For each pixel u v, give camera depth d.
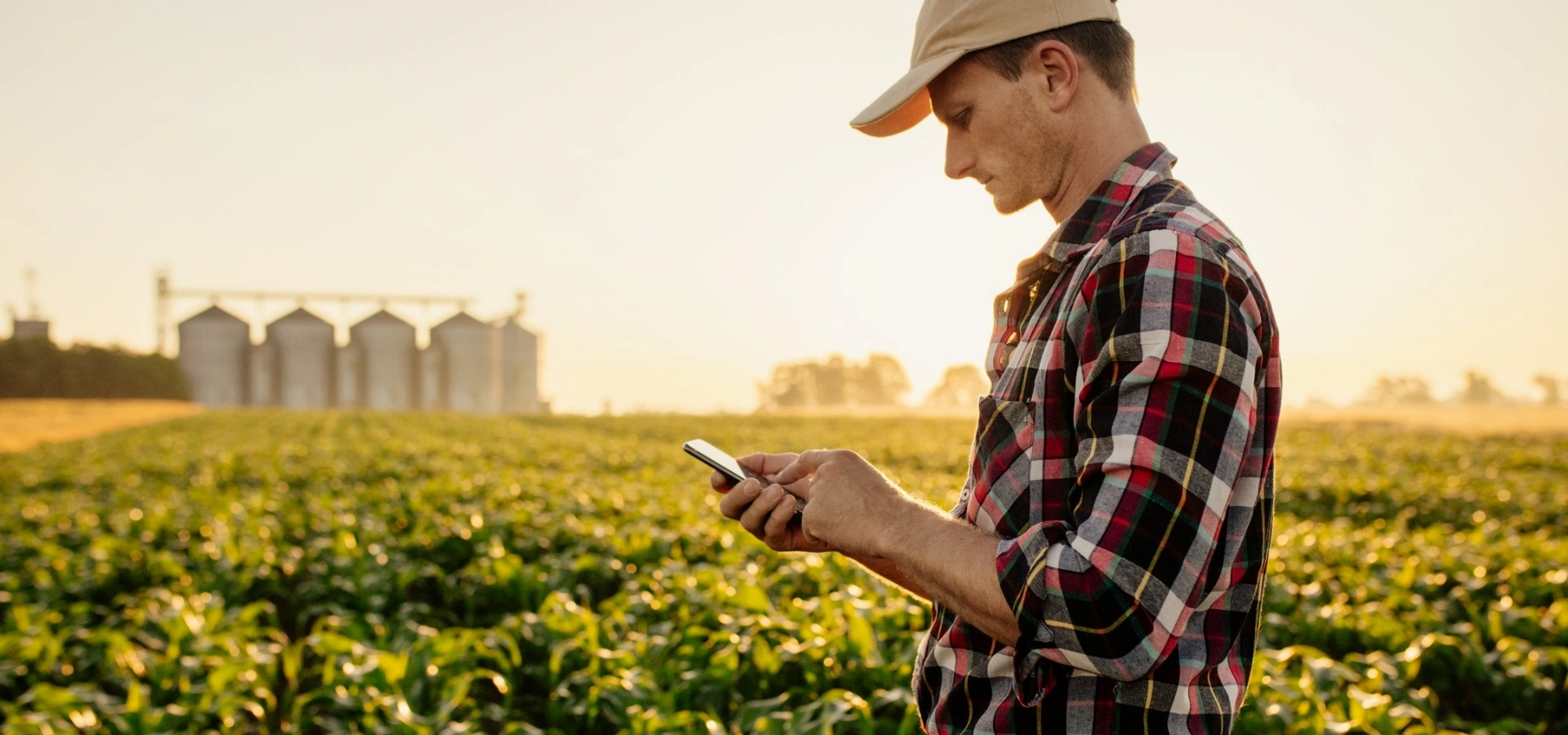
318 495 12.75
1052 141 1.70
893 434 35.81
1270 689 4.20
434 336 107.81
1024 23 1.67
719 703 4.59
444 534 8.48
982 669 1.66
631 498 11.62
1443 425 36.25
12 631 6.02
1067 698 1.56
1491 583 7.06
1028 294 1.77
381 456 21.02
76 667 5.54
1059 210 1.78
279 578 7.82
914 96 1.88
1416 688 5.17
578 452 24.33
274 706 5.27
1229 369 1.42
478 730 4.24
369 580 7.04
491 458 22.09
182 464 19.30
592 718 4.53
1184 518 1.38
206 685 4.79
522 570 7.01
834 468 1.76
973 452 1.81
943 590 1.58
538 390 118.69
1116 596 1.36
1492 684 4.96
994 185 1.80
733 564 7.29
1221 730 1.59
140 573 7.77
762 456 2.20
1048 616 1.43
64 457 22.81
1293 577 7.42
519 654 5.21
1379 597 6.63
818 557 6.81
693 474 16.58
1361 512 13.73
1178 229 1.50
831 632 4.88
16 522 10.22
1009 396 1.70
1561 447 27.00
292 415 55.72
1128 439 1.41
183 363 103.00
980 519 1.69
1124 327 1.46
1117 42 1.71
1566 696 4.91
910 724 3.94
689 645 4.98
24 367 86.19
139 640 6.12
